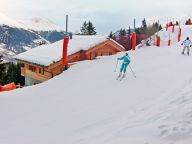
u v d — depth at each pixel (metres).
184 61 26.75
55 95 20.61
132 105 15.01
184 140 9.13
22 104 18.92
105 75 24.41
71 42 38.34
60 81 25.42
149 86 19.06
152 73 22.67
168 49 35.38
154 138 9.55
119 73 24.30
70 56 34.78
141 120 11.78
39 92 22.31
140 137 9.78
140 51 34.97
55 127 13.18
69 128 12.66
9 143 11.80
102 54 37.75
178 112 11.77
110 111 14.55
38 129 13.23
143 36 47.69
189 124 10.19
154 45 43.22
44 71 37.22
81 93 19.94
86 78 24.64
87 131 11.85
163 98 15.30
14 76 61.22
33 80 40.66
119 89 19.34
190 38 48.12
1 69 59.12
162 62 27.12
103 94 18.59
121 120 12.52
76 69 29.05
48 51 37.50
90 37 39.50
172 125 10.30
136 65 26.92
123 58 22.28
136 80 21.14
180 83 18.62
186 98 13.82
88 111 15.15
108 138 10.32
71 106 16.73
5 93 23.12
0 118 16.00
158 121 11.11
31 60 36.31
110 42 37.91
